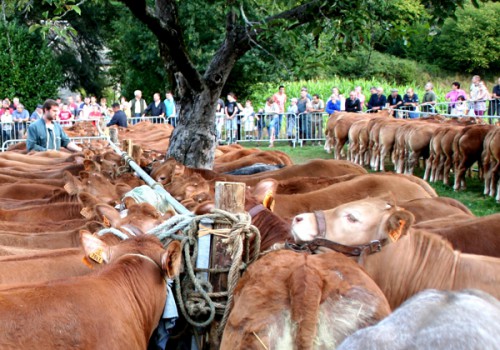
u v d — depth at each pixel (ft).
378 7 29.89
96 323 11.69
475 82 72.23
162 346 14.25
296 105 80.89
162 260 13.38
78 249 16.10
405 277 13.69
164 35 28.27
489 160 46.21
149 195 18.35
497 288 13.47
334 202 24.57
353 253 13.65
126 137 59.16
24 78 102.12
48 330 11.05
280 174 31.76
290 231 15.06
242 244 14.02
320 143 80.89
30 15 105.29
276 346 10.29
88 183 23.52
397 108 79.66
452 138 50.55
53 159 40.19
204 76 32.07
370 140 64.64
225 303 14.08
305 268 10.93
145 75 106.93
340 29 28.35
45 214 23.82
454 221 20.45
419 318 7.50
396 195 25.66
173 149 32.73
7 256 15.42
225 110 79.56
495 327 7.23
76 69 120.47
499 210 41.37
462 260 13.78
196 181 23.40
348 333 10.27
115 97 130.62
